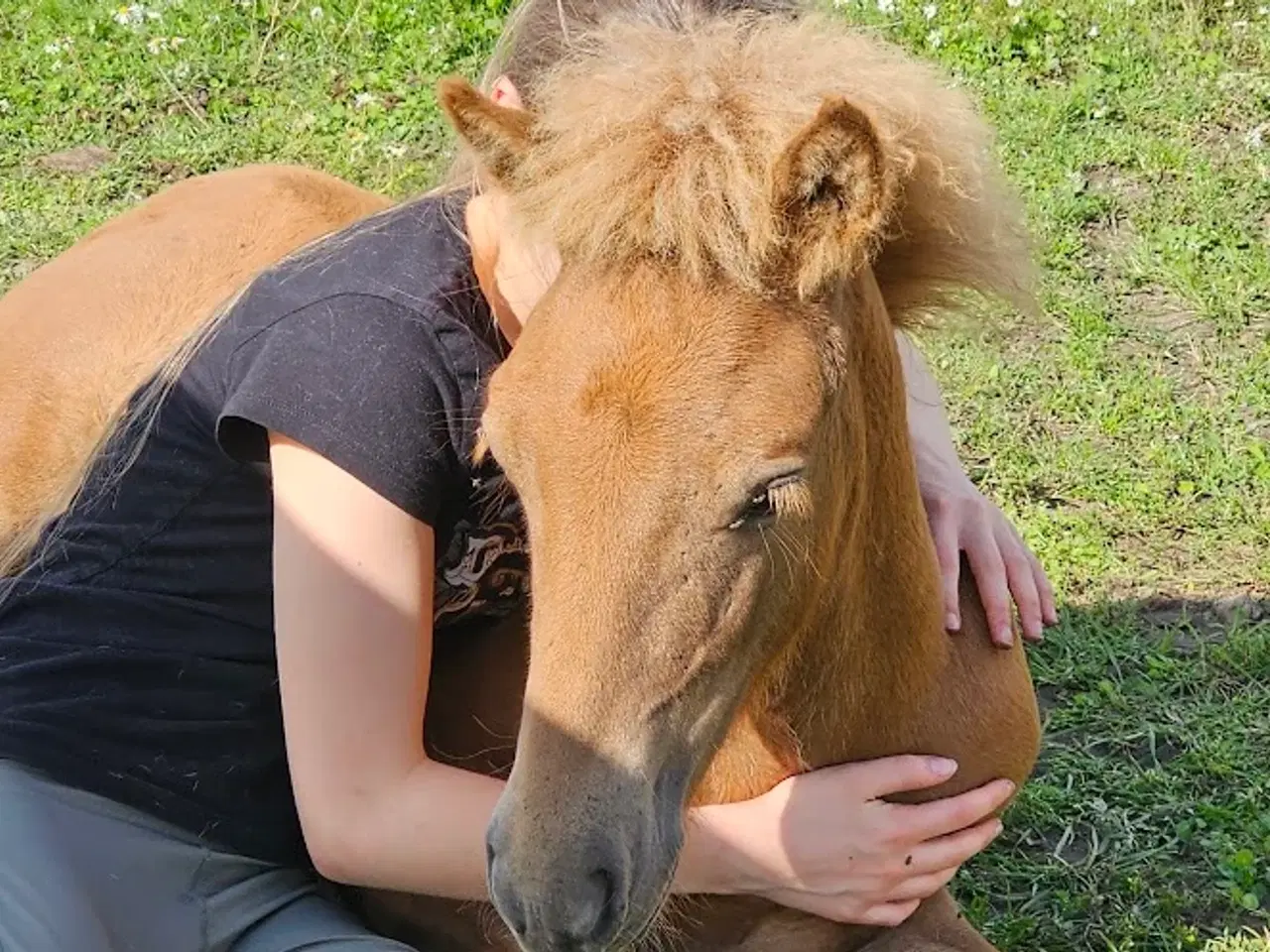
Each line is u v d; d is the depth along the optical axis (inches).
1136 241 208.5
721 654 76.5
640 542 72.4
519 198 78.5
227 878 95.0
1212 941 118.2
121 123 243.6
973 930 106.3
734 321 74.0
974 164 86.4
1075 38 253.0
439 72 251.0
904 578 92.9
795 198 74.9
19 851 90.1
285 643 87.4
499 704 103.9
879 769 93.6
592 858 71.7
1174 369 186.7
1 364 146.9
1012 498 167.8
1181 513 164.6
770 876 92.4
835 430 79.6
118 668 93.4
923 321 92.5
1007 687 102.3
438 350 87.0
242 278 144.8
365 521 85.4
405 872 89.1
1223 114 235.1
